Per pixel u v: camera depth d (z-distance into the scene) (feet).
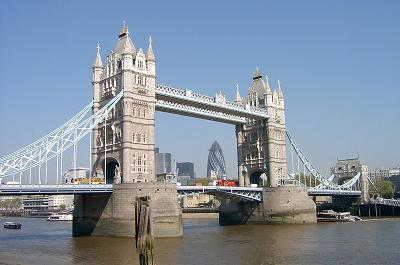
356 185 539.70
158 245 236.63
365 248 216.74
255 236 281.33
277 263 176.55
